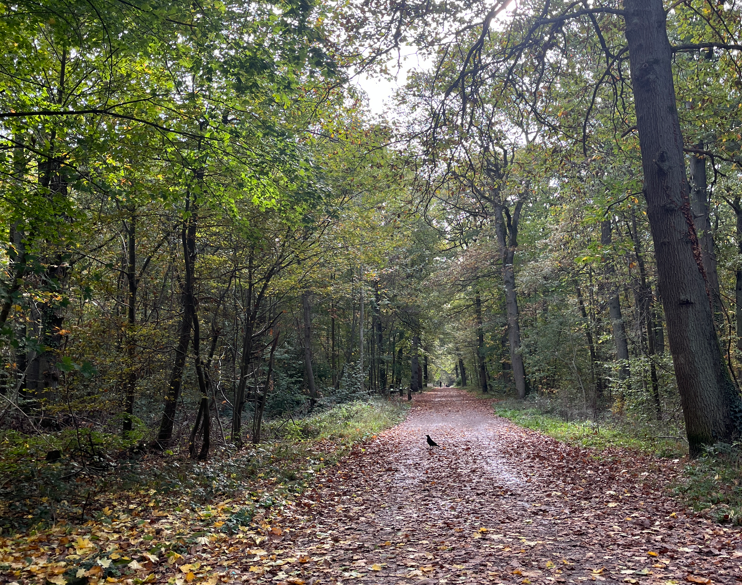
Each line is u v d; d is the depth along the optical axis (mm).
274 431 17000
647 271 17453
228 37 8000
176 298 15523
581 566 4594
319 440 14648
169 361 12508
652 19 9273
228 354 16625
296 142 10586
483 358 40812
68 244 8914
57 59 9492
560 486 8266
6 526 5895
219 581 4484
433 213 29141
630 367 15711
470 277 31188
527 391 29156
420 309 34062
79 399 9711
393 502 7828
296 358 28344
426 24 10352
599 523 5988
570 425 16219
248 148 8781
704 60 12617
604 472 9047
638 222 16828
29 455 8531
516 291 29234
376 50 10391
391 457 12219
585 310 24453
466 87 11734
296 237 13258
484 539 5641
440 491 8547
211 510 6934
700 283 8805
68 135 8031
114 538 5578
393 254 28125
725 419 8453
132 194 8461
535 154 14133
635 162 13383
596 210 12695
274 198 9883
